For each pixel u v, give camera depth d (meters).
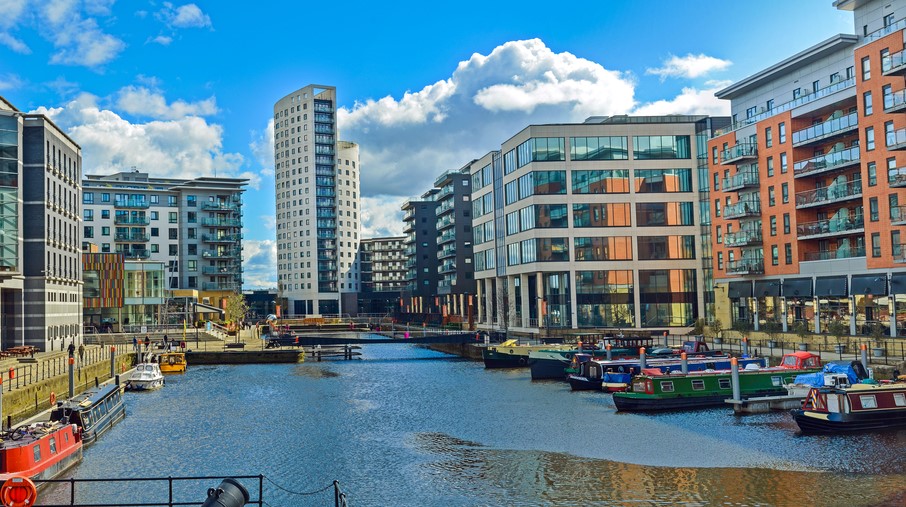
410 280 185.00
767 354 62.44
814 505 26.27
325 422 45.12
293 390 60.44
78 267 81.62
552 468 32.59
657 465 32.38
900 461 31.55
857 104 61.81
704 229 91.75
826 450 33.81
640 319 90.75
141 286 111.94
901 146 54.81
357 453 36.56
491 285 115.75
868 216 60.66
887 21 63.25
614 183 91.88
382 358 91.56
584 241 91.25
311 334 126.12
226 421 45.81
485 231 115.19
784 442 35.75
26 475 29.28
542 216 91.38
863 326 62.53
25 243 68.62
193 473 33.19
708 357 58.22
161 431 42.66
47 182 70.25
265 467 34.06
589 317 90.69
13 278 65.75
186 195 140.62
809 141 68.38
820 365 50.12
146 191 138.38
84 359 64.25
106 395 44.38
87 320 109.94
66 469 33.44
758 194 76.81
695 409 46.06
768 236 75.00
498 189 107.56
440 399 53.78
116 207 135.50
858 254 63.03
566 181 91.56
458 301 143.00
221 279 143.00
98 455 36.53
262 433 41.88
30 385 44.41
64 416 37.00
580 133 92.00
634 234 91.50
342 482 31.31
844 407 36.97
